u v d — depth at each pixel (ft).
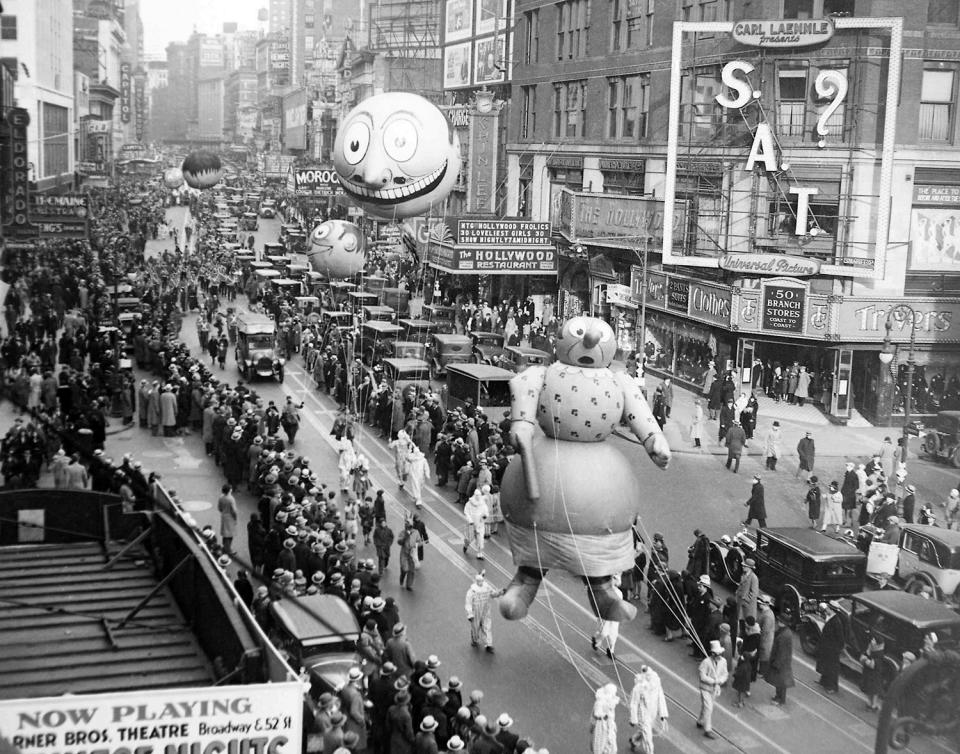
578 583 85.05
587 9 199.11
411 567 82.07
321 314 186.09
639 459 121.29
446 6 286.25
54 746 34.09
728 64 148.77
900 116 142.92
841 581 75.46
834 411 141.49
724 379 139.95
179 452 119.24
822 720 63.36
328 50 493.77
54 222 197.47
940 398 142.10
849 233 144.56
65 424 107.45
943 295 145.28
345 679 56.85
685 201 157.99
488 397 128.88
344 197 283.79
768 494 110.42
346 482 105.91
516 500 35.29
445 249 195.62
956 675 26.40
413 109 110.01
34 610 49.96
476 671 68.39
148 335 158.10
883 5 142.00
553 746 58.95
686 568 83.92
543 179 214.07
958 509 98.99
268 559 79.20
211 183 270.46
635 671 69.41
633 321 169.37
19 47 291.99
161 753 35.06
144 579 54.65
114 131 513.04
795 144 146.72
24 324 155.12
